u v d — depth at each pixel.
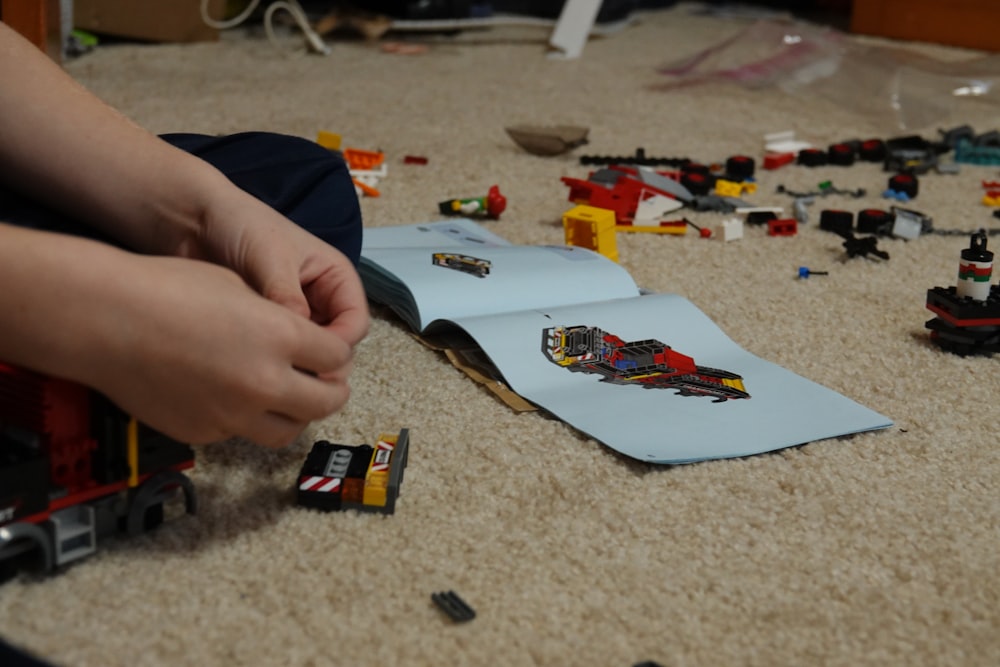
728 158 1.68
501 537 0.70
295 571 0.65
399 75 2.22
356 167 1.54
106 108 0.75
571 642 0.60
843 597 0.65
